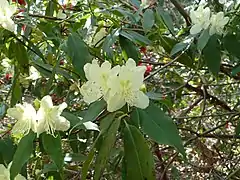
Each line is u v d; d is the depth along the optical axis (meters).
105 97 0.35
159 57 0.78
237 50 0.52
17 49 0.53
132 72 0.35
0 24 0.49
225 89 0.88
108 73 0.35
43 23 0.55
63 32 0.58
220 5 0.65
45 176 0.45
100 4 0.61
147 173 0.33
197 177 0.81
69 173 0.57
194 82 0.80
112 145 0.33
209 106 0.90
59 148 0.34
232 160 0.81
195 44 0.57
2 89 0.75
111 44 0.52
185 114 0.77
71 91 0.64
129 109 0.36
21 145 0.34
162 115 0.35
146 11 0.54
